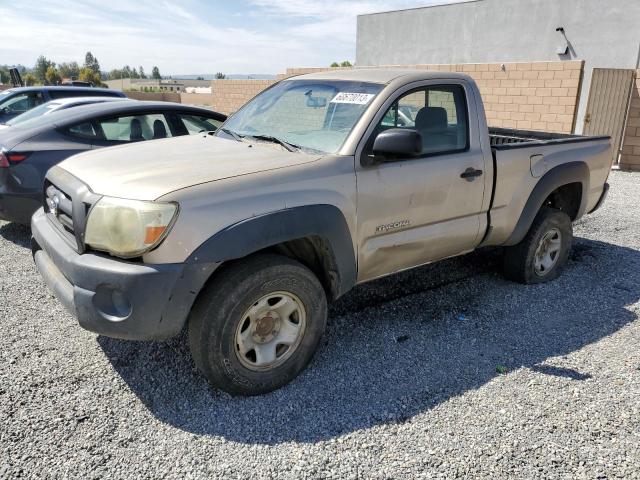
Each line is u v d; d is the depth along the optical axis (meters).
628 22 17.06
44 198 3.76
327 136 3.55
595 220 7.17
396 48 25.00
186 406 3.02
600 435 2.81
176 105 6.89
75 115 6.03
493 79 12.98
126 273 2.70
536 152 4.48
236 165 3.15
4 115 11.29
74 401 3.02
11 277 4.85
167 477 2.49
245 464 2.58
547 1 19.11
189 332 2.97
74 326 3.91
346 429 2.85
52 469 2.51
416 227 3.77
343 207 3.28
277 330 3.17
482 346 3.76
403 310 4.30
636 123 10.85
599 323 4.13
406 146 3.23
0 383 3.15
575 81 11.40
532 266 4.79
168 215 2.71
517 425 2.88
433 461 2.61
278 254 3.17
